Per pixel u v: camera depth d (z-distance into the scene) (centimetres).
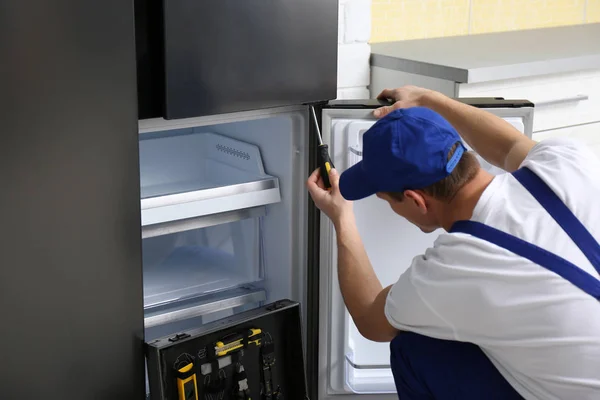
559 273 127
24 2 146
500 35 328
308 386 221
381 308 154
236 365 192
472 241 132
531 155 151
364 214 211
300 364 203
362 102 203
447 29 324
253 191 204
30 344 162
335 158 202
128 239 170
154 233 190
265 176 212
